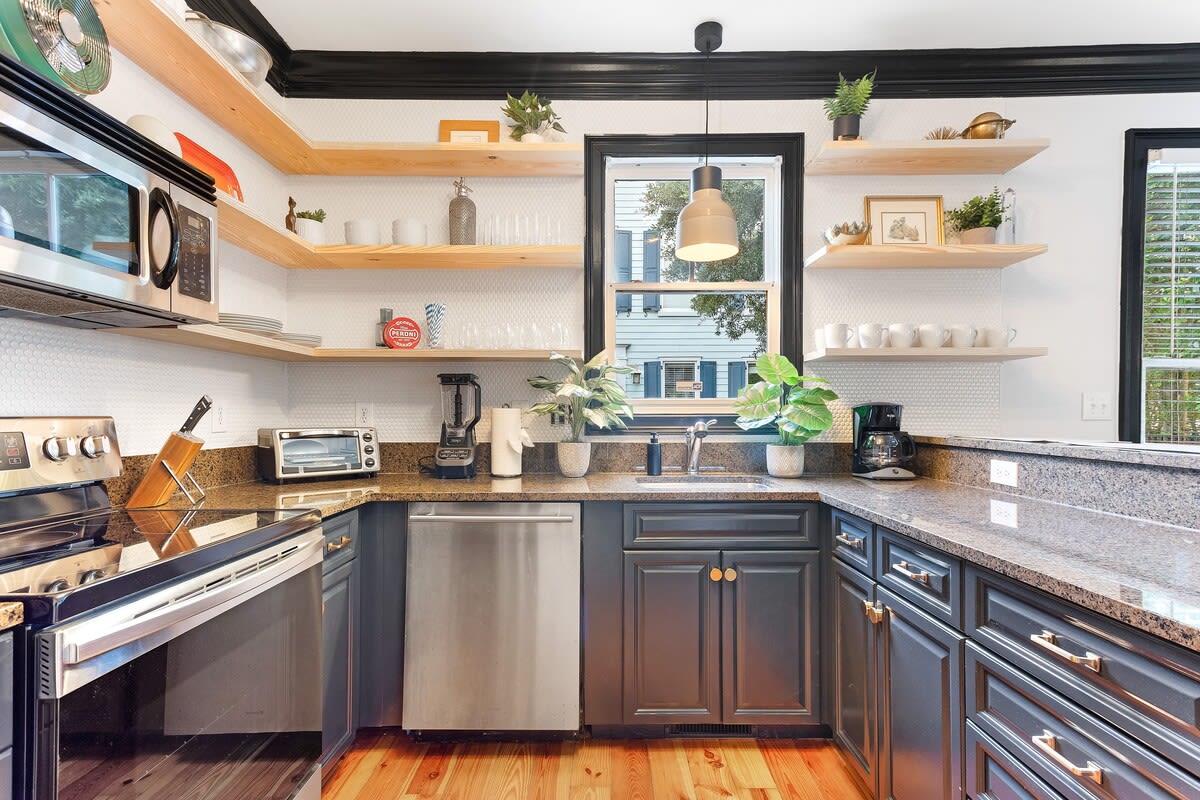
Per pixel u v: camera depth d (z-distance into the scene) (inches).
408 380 93.6
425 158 86.4
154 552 38.4
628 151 94.5
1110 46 89.0
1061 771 33.9
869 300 93.6
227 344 67.0
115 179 40.9
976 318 92.6
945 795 45.6
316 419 93.4
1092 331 92.1
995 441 70.4
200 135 70.8
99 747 31.1
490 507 71.1
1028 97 92.7
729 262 97.9
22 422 45.5
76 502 50.2
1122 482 53.0
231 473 76.9
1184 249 91.8
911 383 93.0
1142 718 28.9
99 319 48.9
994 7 79.5
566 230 94.4
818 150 93.0
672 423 96.1
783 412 83.6
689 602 71.2
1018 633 38.0
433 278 94.5
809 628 70.9
